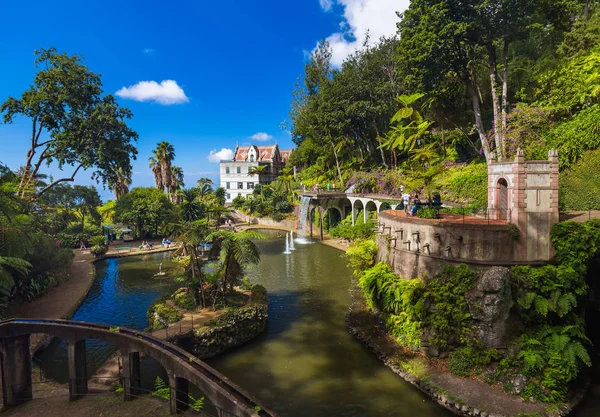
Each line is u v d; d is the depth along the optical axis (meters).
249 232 21.20
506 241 15.16
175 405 8.41
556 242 15.00
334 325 20.19
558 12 31.23
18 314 21.70
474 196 28.52
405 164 43.03
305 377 15.01
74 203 59.97
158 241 51.12
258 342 18.28
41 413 9.82
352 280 28.98
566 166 23.34
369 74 48.03
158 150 58.81
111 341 9.90
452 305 14.94
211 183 74.62
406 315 16.61
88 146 33.28
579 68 26.94
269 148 94.06
